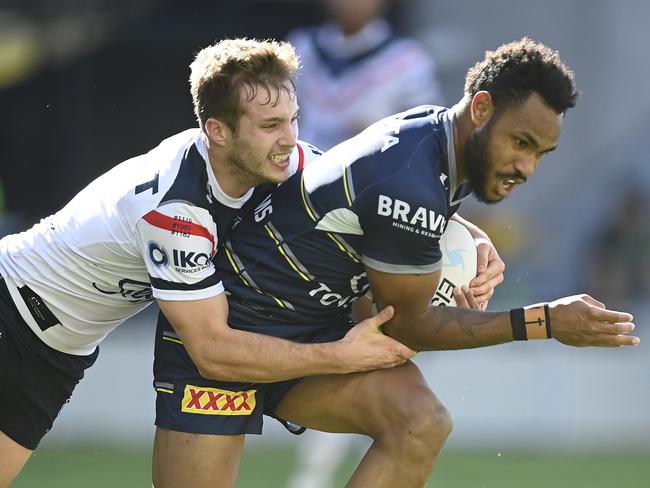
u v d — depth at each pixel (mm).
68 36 48938
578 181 48500
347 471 31031
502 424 35188
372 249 15727
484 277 17312
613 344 15711
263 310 16672
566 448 34688
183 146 16344
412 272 15641
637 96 48781
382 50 27219
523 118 15180
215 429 16750
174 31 50438
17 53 48188
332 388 16594
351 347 16047
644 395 35344
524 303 37844
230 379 16250
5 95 50531
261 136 15578
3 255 17766
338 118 27328
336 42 27391
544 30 48469
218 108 15586
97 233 16656
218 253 16766
